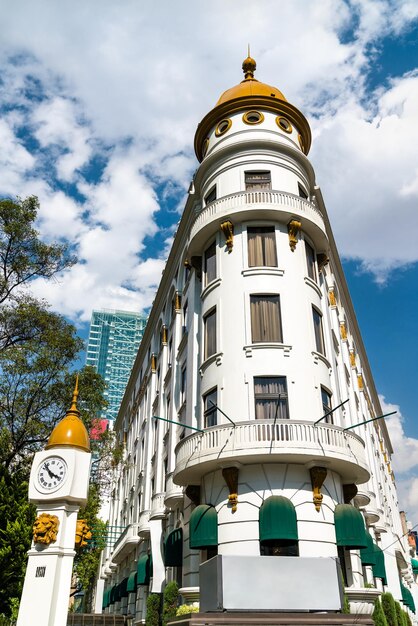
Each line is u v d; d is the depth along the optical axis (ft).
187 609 54.85
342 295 120.67
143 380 140.97
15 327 74.59
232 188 78.07
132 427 152.05
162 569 83.87
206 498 61.05
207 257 79.00
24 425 69.36
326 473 57.72
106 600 150.30
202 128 89.66
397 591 114.42
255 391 63.26
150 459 110.52
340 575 27.12
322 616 24.32
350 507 58.39
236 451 56.65
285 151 80.74
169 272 114.21
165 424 100.01
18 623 33.17
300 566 26.27
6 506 46.85
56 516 36.73
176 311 99.40
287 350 64.90
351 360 121.19
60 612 34.22
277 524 53.16
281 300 68.18
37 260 76.28
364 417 124.16
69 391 76.33
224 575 25.41
